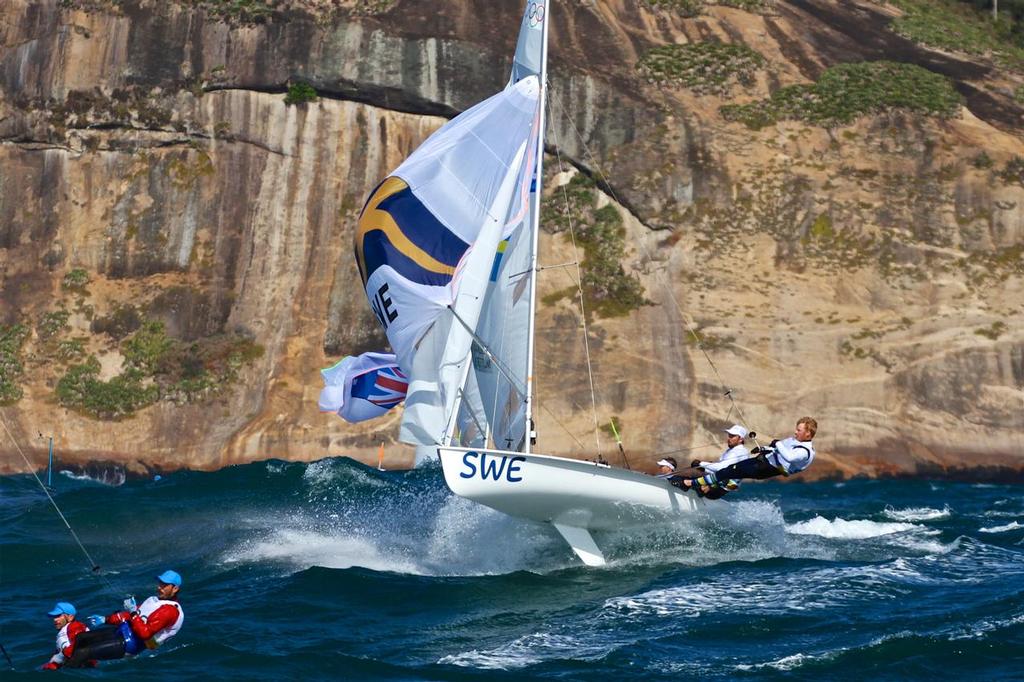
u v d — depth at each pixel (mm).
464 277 66750
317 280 148000
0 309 149000
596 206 148250
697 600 59250
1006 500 100000
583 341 138000
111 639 51656
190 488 101562
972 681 48031
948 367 133625
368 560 70062
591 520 65812
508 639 54156
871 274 140875
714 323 138500
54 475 134250
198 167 154125
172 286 149000
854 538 75375
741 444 67375
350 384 75000
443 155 68375
